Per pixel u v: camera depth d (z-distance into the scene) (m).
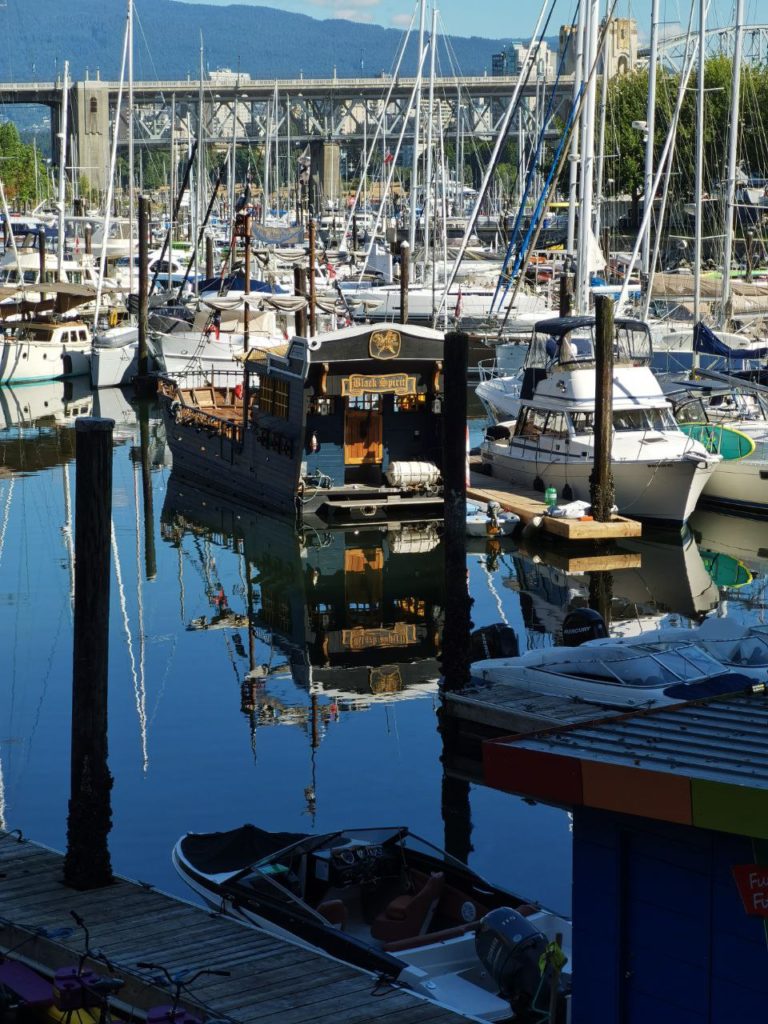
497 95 197.38
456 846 17.78
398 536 38.88
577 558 35.91
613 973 11.66
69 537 37.72
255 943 13.88
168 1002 12.68
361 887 15.55
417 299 74.81
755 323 55.56
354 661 26.84
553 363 40.72
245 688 24.89
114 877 15.59
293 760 20.97
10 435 55.56
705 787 10.64
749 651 22.02
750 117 87.62
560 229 104.81
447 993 13.05
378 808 19.09
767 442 40.19
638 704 20.38
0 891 15.21
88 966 13.34
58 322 73.31
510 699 21.42
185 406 47.19
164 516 41.09
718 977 11.09
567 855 17.47
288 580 33.75
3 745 21.84
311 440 39.97
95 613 15.08
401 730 22.48
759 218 74.44
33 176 160.50
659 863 11.38
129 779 20.17
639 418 39.56
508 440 43.28
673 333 57.03
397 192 146.25
